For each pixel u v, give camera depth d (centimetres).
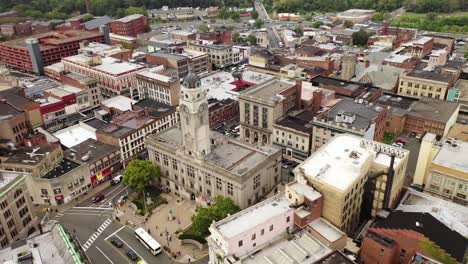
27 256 9531
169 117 19250
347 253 10438
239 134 19625
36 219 13500
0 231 11838
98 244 12706
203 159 13550
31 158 15100
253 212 10525
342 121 15612
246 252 10038
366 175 11662
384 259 9775
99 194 15225
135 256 12081
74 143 17625
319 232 10369
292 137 16825
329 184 10475
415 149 17750
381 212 11356
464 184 12556
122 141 16762
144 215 14012
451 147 13888
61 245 9850
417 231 9806
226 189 13162
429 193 13475
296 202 10750
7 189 12025
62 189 14650
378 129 16825
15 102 19588
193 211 14200
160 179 15675
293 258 9688
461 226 10569
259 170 13312
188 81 12556
